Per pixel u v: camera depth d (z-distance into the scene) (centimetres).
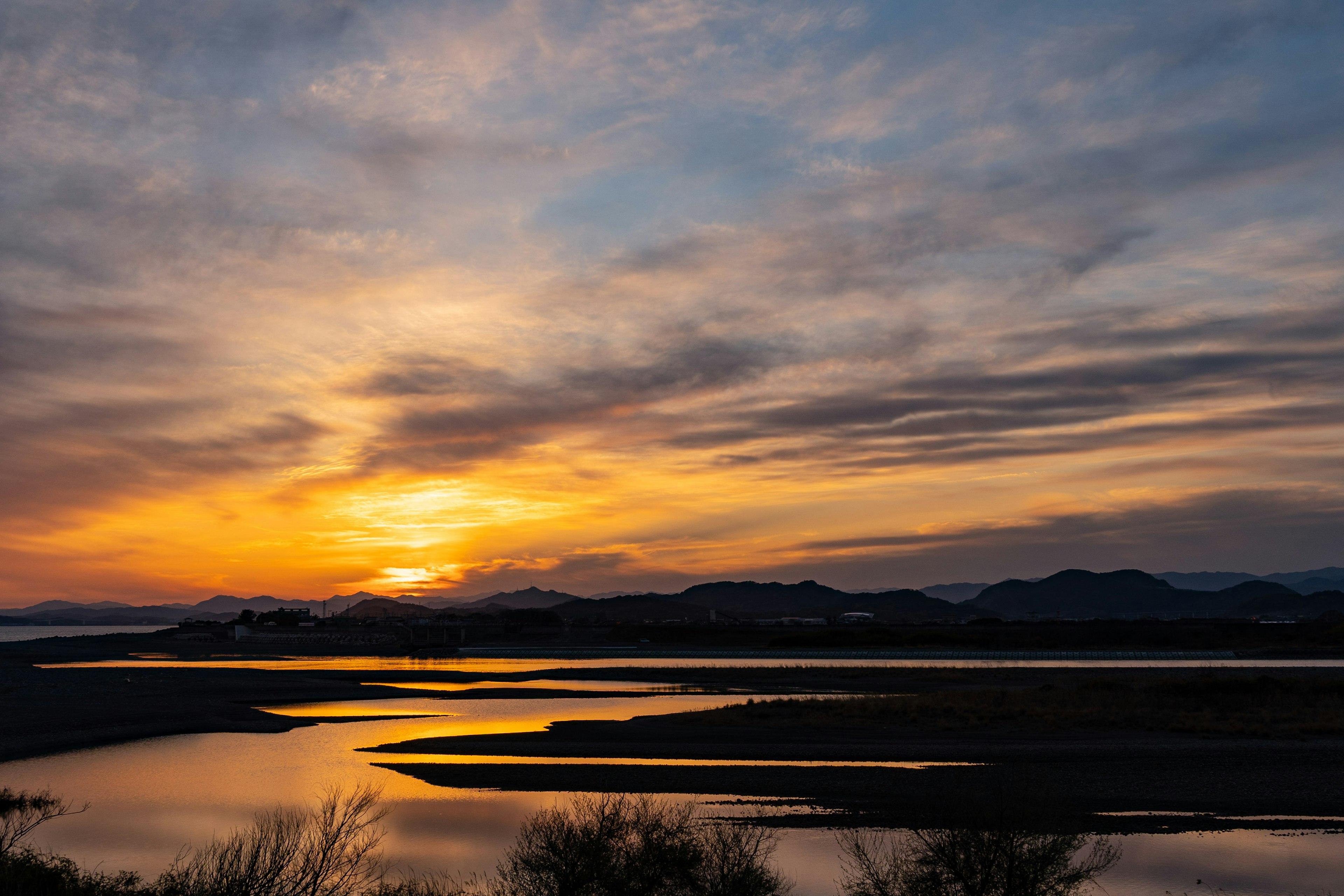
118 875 1767
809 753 3484
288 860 1358
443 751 3672
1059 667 9231
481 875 1817
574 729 4284
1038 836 1448
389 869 1873
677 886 1424
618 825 1498
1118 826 2367
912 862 1599
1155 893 1819
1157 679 5962
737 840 1509
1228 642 13962
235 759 3581
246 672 9612
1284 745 3547
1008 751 3441
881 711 4634
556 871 1411
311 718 5044
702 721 4531
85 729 4362
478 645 16375
